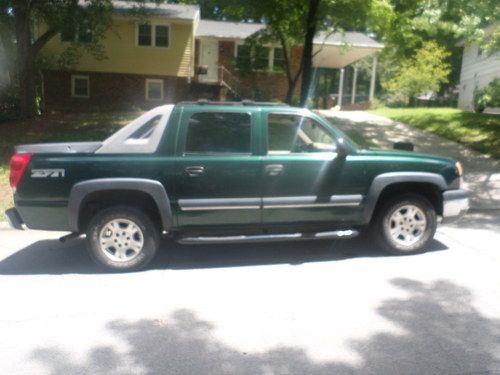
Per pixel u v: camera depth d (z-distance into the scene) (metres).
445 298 4.70
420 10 17.23
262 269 5.57
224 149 5.54
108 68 24.42
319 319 4.27
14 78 19.48
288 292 4.89
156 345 3.86
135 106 24.45
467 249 6.22
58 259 6.06
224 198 5.51
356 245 6.45
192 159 5.43
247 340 3.92
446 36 27.22
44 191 5.35
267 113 5.64
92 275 5.45
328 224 5.82
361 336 3.96
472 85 26.47
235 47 27.66
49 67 22.94
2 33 18.25
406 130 16.77
